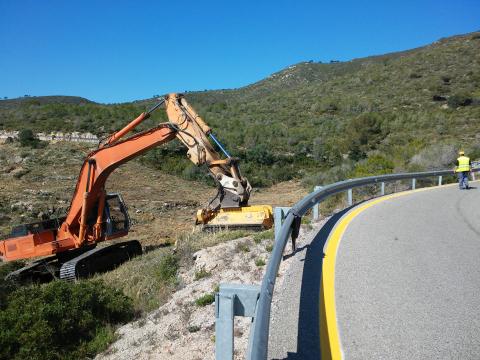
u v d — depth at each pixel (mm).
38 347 6723
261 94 115000
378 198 15641
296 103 75312
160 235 21500
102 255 14414
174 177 37344
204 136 14195
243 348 5098
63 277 12859
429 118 51344
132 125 14883
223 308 3891
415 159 29500
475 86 65812
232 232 11273
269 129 52031
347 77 88875
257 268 7770
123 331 7234
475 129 45344
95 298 8000
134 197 30141
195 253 9461
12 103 118750
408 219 11164
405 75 78562
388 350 4699
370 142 44969
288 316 5555
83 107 54156
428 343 4809
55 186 31469
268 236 9352
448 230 9852
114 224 15727
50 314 7297
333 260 7578
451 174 22547
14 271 13492
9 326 7219
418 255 7859
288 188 35812
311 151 45656
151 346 6168
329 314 5555
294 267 7320
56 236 15203
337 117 62125
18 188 30391
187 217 26141
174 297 7785
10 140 41594
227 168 13938
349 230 9797
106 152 14555
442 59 82438
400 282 6551
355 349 4754
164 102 14914
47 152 38812
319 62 160125
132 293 9234
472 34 96875
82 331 7430
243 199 13266
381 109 62344
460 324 5199
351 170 29938
